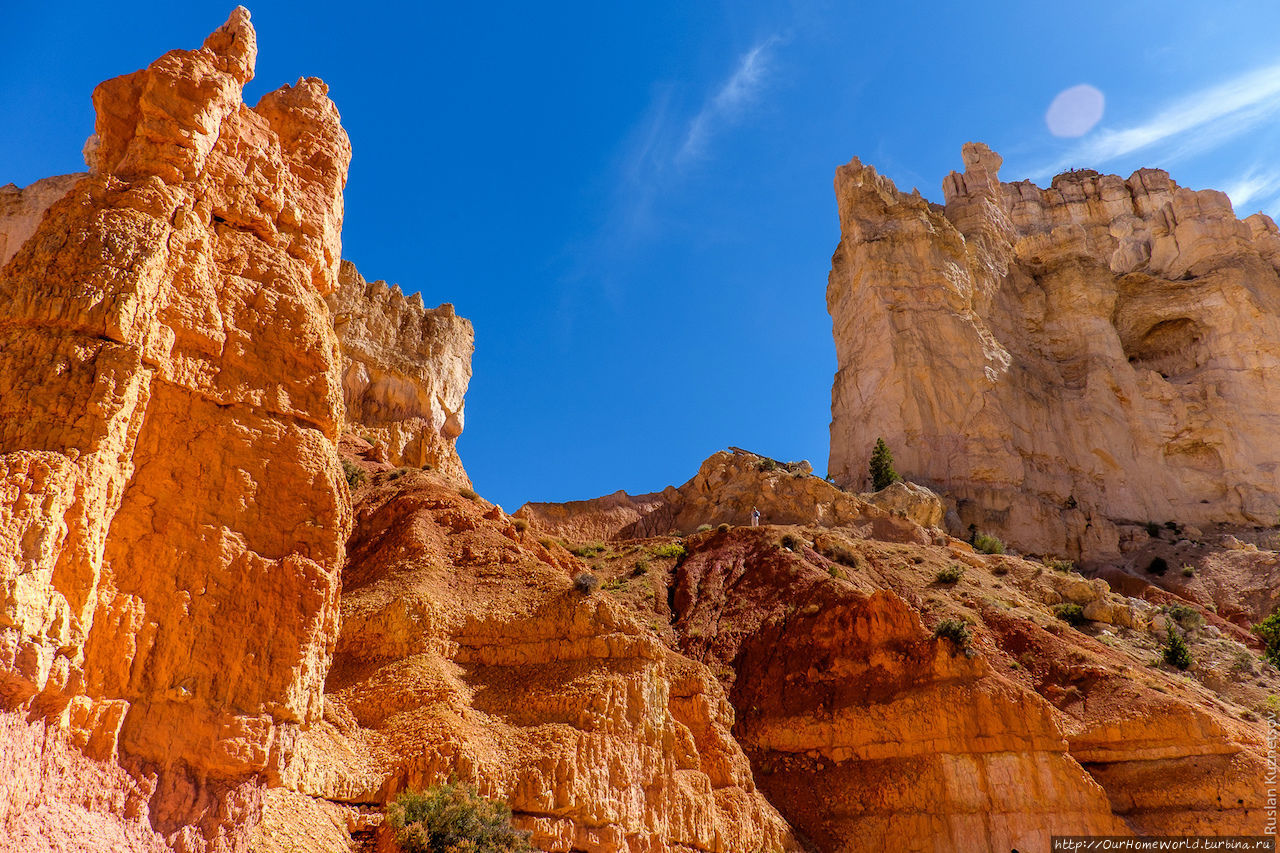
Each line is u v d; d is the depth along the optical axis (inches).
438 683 951.6
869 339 3038.9
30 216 2084.2
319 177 829.8
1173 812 1274.6
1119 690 1433.3
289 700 616.7
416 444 2439.7
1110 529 2778.1
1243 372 3147.1
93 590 537.0
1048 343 3277.6
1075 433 3036.4
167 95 682.8
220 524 625.9
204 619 596.7
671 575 2005.4
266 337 695.1
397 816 745.0
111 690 542.9
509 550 1283.2
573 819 872.9
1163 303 3339.1
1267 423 3053.6
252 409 671.1
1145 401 3127.5
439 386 2628.0
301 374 711.7
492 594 1155.9
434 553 1253.1
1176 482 2992.1
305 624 639.8
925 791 1291.8
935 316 3006.9
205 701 580.1
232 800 577.3
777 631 1649.9
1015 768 1283.2
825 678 1503.4
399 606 1058.7
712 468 2650.1
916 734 1348.4
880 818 1289.4
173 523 602.5
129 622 558.3
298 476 677.3
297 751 729.6
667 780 1003.9
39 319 570.6
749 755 1448.1
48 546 502.3
